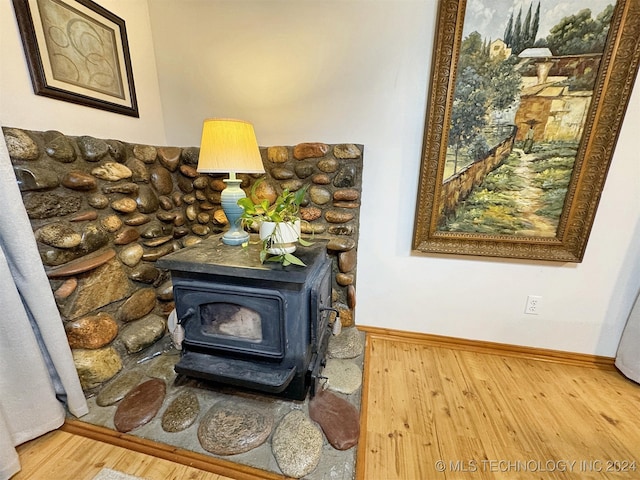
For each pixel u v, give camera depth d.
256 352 1.10
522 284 1.51
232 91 1.56
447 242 1.50
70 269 1.12
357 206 1.53
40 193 1.04
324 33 1.38
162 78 1.62
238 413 1.13
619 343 1.46
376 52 1.36
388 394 1.32
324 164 1.50
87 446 1.04
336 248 1.56
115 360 1.31
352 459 0.99
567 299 1.48
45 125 1.09
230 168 1.12
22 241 0.93
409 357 1.59
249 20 1.43
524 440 1.11
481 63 1.24
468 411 1.23
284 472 0.94
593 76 1.16
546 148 1.28
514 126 1.28
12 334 0.95
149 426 1.09
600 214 1.33
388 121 1.43
